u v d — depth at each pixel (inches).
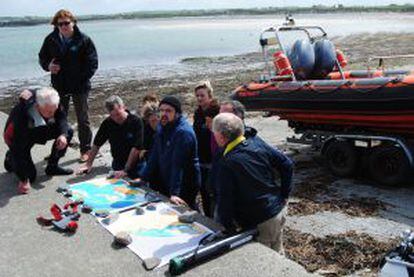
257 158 125.0
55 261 119.4
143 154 184.4
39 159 199.5
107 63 973.8
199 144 184.1
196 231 130.3
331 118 264.5
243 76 681.0
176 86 614.9
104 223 136.3
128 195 156.9
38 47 1391.5
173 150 159.2
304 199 228.2
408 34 1327.5
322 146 265.9
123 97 555.5
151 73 784.3
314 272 162.4
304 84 269.6
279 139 341.7
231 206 124.3
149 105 185.3
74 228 132.7
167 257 118.0
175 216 140.0
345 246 177.9
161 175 167.6
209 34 1978.3
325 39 292.4
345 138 255.0
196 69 818.2
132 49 1304.1
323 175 263.1
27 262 119.6
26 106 163.5
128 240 124.3
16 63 979.9
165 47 1362.0
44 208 150.4
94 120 438.6
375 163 243.0
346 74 304.8
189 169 163.9
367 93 242.1
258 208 125.8
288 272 111.3
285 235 190.1
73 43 211.9
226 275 110.3
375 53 903.7
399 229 191.0
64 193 160.2
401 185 240.1
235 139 125.2
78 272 114.3
